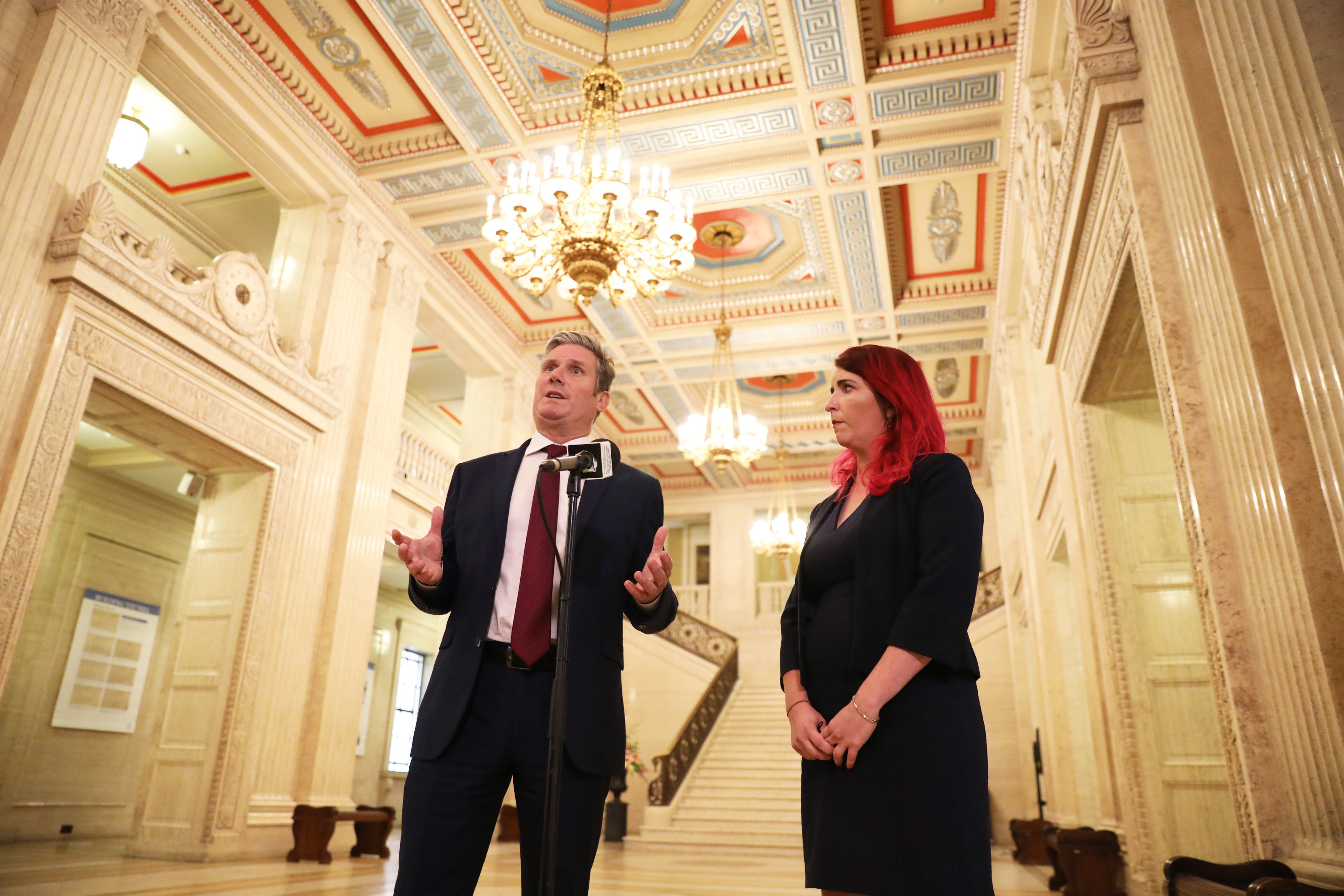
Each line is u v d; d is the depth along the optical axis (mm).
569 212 7477
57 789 10828
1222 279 3340
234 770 7633
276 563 8281
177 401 7281
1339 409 2334
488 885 6105
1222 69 2930
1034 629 10891
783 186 9570
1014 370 11062
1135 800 5691
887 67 8023
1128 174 4266
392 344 10164
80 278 6379
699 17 7832
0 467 5852
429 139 9242
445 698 2039
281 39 8211
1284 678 3061
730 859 9633
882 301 11555
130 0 7168
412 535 11133
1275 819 3127
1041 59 7285
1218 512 3617
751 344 12891
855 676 1798
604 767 1986
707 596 18922
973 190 9742
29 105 6328
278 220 10719
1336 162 2385
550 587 2131
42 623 10828
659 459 17703
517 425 12930
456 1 7621
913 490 1906
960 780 1653
